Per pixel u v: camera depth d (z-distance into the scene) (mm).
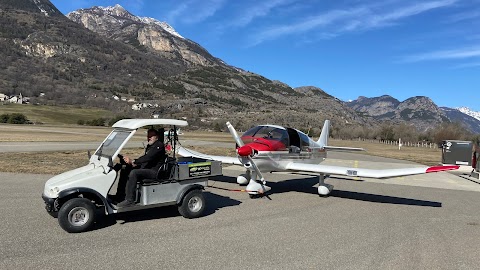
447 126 77375
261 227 6660
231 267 4691
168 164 6996
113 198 6836
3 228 6160
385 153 35375
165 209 7816
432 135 81750
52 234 5898
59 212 5848
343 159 25047
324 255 5254
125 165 6883
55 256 4934
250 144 9719
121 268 4574
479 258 5324
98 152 6938
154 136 7020
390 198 10180
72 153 20000
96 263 4719
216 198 9266
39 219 6758
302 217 7566
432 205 9312
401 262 5062
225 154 23031
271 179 13180
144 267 4621
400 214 8133
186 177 6938
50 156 17969
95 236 5855
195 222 6871
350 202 9406
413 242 6008
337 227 6828
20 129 52875
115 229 6281
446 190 12039
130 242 5598
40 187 9906
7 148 21922
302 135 11070
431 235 6473
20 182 10641
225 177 12945
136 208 6492
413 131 88625
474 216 8141
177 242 5652
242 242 5738
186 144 34688
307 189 11250
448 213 8383
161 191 6719
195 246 5480
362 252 5434
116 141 6754
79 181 5996
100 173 6223
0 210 7355
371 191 11312
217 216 7406
